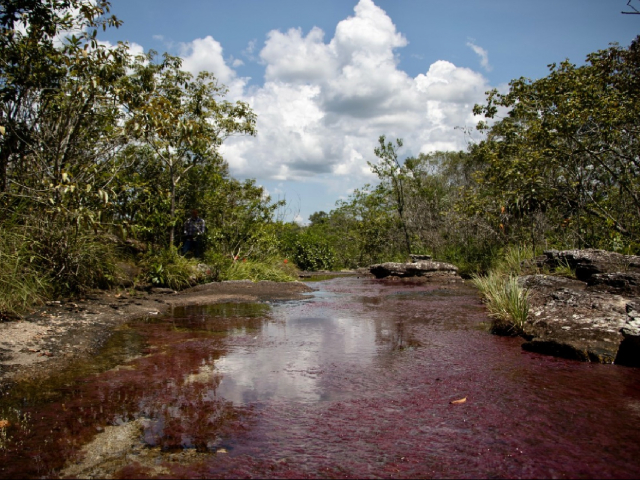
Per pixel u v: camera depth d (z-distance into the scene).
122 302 6.60
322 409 2.72
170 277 8.70
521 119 11.34
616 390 3.04
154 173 11.16
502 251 12.30
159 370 3.50
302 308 6.94
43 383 3.15
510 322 4.97
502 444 2.25
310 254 19.91
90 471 1.99
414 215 20.88
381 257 21.00
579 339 4.10
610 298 4.77
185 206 11.88
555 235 11.02
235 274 10.69
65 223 6.13
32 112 6.57
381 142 19.50
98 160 7.17
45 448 2.20
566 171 9.63
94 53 6.54
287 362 3.76
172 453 2.16
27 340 4.12
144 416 2.60
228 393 2.99
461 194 13.68
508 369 3.57
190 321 5.66
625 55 8.78
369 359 3.87
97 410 2.68
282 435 2.36
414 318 5.98
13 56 6.37
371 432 2.39
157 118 6.53
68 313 5.38
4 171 6.09
